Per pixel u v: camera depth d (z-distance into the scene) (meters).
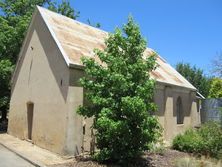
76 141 14.14
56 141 14.51
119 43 12.89
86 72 13.16
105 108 12.09
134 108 11.57
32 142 16.66
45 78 16.08
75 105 14.21
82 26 19.55
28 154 13.97
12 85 20.25
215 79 31.64
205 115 25.97
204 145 16.39
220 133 16.70
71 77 14.16
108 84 12.55
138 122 12.17
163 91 20.27
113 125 11.53
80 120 14.35
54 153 14.43
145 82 12.59
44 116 15.78
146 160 13.84
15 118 19.34
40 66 16.70
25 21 21.64
